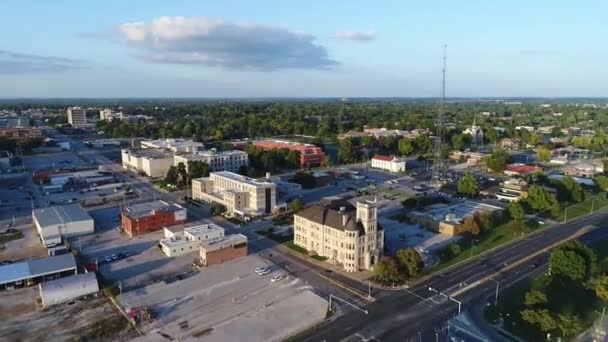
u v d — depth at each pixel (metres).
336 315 113.88
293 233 177.75
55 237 166.12
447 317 112.69
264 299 122.81
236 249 152.12
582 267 127.12
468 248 161.50
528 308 112.25
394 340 102.44
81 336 104.00
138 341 102.19
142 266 145.88
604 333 104.75
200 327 108.38
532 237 173.62
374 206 143.00
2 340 102.00
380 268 132.00
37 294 125.44
